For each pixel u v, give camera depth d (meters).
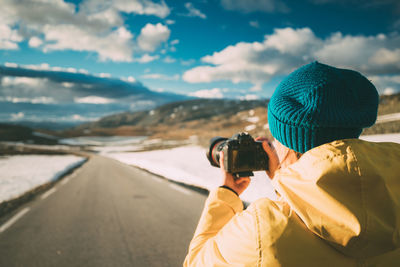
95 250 3.27
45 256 3.12
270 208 0.55
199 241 0.67
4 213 5.30
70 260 3.00
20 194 7.57
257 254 0.50
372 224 0.44
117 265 2.86
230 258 0.54
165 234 3.79
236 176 0.75
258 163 0.72
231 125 147.38
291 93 0.58
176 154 26.78
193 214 4.82
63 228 4.19
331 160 0.48
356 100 0.54
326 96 0.52
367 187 0.46
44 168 16.84
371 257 0.51
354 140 0.53
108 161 29.55
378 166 0.48
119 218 4.72
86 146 99.94
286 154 0.66
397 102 22.80
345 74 0.57
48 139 118.50
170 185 8.41
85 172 15.31
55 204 6.09
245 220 0.56
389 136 10.89
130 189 8.06
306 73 0.59
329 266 0.49
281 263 0.48
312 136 0.54
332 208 0.46
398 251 0.54
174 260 2.95
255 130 28.55
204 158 18.55
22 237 3.79
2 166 18.45
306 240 0.50
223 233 0.59
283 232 0.50
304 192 0.49
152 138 140.38
